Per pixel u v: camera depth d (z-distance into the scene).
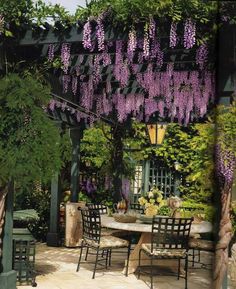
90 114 7.70
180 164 10.25
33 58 5.07
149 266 6.00
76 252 7.34
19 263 5.18
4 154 4.43
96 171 9.49
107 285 5.29
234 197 4.59
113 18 4.46
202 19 4.23
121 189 8.79
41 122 4.57
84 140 9.48
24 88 4.52
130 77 6.31
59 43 4.71
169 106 7.19
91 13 4.48
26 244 5.18
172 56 5.42
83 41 4.55
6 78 4.54
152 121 7.57
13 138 4.48
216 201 4.33
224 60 4.31
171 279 5.66
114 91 7.28
